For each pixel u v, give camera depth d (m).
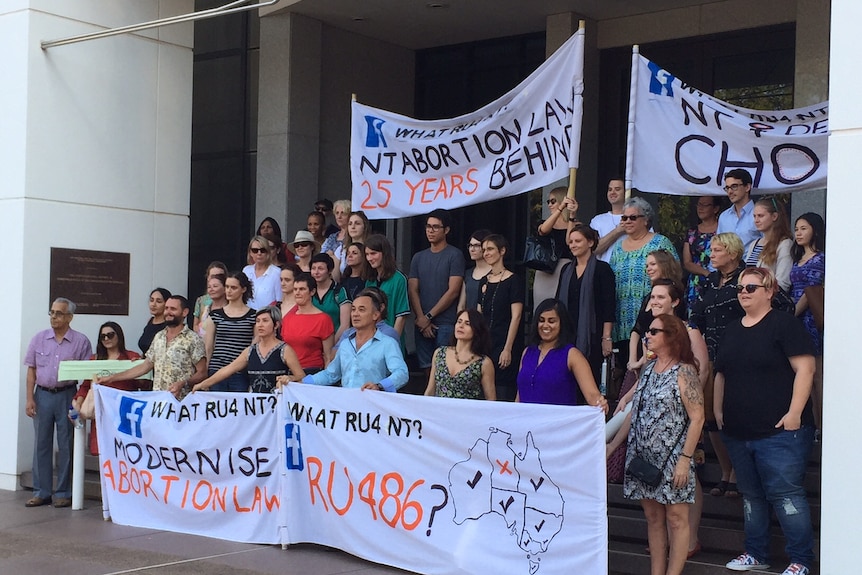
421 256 9.45
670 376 6.38
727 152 8.36
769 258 7.90
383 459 7.44
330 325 8.68
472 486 6.92
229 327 9.33
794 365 6.28
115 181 11.62
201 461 8.62
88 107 11.40
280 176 13.73
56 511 9.79
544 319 6.93
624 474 6.91
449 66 14.97
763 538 6.55
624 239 8.63
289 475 8.05
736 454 6.55
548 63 8.52
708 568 6.64
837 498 5.84
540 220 13.80
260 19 13.93
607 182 13.04
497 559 6.75
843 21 5.94
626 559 7.08
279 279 10.41
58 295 11.09
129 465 9.14
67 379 9.54
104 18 11.56
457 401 7.00
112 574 7.30
